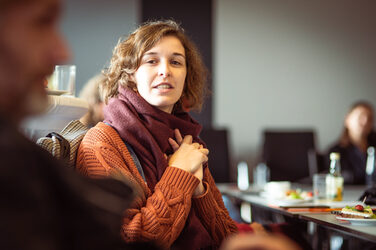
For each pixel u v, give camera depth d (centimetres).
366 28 525
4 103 47
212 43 497
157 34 146
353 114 371
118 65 153
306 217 151
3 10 45
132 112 146
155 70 146
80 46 458
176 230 126
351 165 360
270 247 43
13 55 46
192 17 492
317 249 196
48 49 49
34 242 44
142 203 129
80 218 52
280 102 508
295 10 514
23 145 47
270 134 412
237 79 500
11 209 43
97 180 62
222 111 496
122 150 136
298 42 514
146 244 66
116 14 467
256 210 265
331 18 521
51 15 49
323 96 517
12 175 44
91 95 258
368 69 528
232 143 495
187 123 156
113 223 56
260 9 507
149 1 478
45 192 47
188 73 167
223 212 157
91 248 52
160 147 146
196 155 139
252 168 496
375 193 184
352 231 122
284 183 226
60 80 151
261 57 506
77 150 134
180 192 129
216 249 148
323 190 215
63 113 133
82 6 460
